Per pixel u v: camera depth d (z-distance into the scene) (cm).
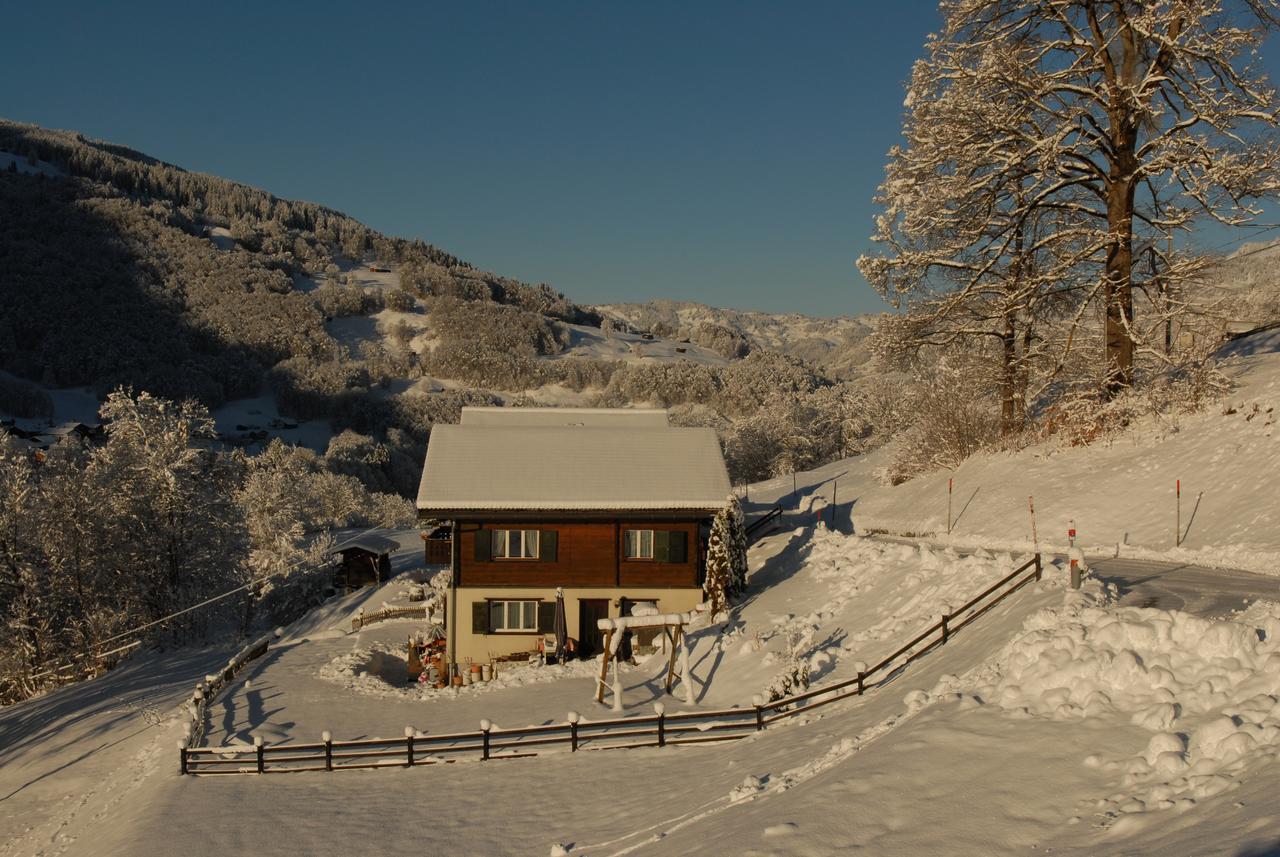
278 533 5912
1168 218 3123
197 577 5262
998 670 1496
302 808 1942
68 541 4859
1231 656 1198
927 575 2422
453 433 3672
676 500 3269
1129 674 1255
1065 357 3275
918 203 3353
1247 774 938
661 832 1396
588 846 1459
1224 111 2811
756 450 8825
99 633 4766
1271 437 2584
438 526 3722
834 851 1073
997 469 3503
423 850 1623
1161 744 1048
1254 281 4281
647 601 3291
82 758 2912
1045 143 2998
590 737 2048
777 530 4050
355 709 2809
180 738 2666
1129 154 3097
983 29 3312
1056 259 3372
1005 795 1088
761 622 2694
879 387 9275
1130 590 1861
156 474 5100
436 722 2528
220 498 5441
